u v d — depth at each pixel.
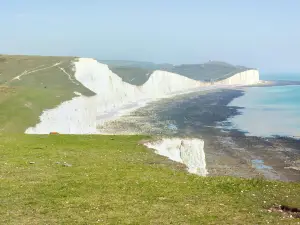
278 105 137.75
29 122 67.69
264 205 19.48
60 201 19.36
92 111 97.12
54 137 41.84
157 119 101.50
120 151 35.09
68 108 83.75
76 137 42.12
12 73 122.62
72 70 131.25
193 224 16.61
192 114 111.81
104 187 22.02
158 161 32.00
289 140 69.88
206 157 55.75
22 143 37.16
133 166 28.44
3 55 150.75
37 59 144.75
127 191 21.36
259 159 54.97
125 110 124.00
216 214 17.88
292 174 46.84
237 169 48.72
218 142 68.31
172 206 19.02
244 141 69.19
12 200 19.28
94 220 16.89
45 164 27.80
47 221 16.69
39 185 22.02
